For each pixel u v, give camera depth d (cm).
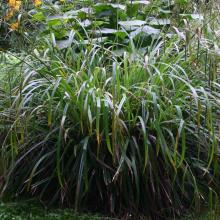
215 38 326
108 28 384
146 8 417
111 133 263
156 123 256
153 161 263
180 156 269
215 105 277
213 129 261
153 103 259
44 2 412
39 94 277
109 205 276
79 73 276
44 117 281
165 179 272
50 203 279
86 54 297
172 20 365
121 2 419
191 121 277
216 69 296
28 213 272
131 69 289
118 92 265
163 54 300
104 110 252
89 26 362
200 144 273
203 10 374
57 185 283
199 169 284
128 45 340
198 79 289
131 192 269
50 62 295
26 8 421
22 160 285
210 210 270
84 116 262
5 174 282
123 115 264
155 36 350
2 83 313
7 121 290
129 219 269
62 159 273
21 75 290
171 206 275
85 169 260
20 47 363
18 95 274
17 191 289
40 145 275
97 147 270
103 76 278
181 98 275
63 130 268
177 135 250
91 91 260
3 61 354
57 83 259
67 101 268
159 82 279
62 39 362
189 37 294
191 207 280
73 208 277
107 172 269
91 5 392
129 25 361
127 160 257
